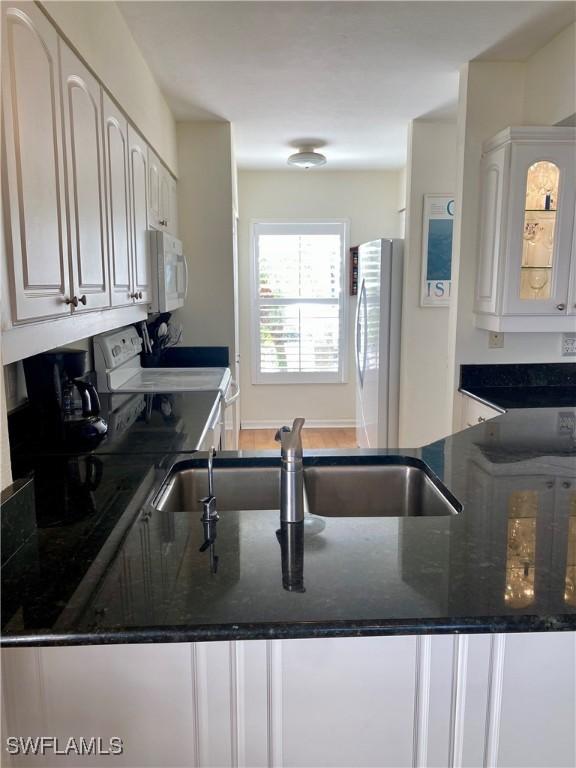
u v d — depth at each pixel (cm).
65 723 88
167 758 90
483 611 86
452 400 303
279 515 124
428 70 282
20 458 172
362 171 536
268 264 546
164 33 230
